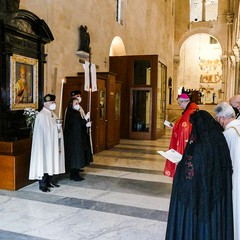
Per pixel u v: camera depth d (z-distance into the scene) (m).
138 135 11.33
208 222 2.14
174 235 2.25
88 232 3.40
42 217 3.81
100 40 10.57
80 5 9.01
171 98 22.33
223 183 2.20
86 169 6.42
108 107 8.82
